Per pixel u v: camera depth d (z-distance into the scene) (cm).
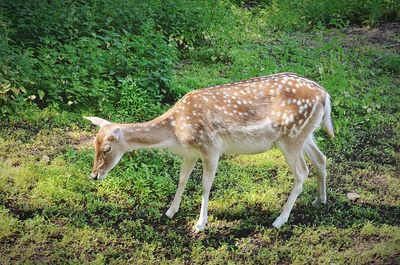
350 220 683
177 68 1074
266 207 694
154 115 864
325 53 1196
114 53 931
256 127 629
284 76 659
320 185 698
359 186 759
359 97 1008
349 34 1409
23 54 893
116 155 626
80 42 930
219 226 655
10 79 848
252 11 1456
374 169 802
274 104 635
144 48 956
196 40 1194
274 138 641
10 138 788
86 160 743
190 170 655
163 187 704
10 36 941
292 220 675
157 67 942
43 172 709
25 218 637
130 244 611
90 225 637
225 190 718
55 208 652
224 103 630
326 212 699
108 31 976
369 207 711
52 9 984
